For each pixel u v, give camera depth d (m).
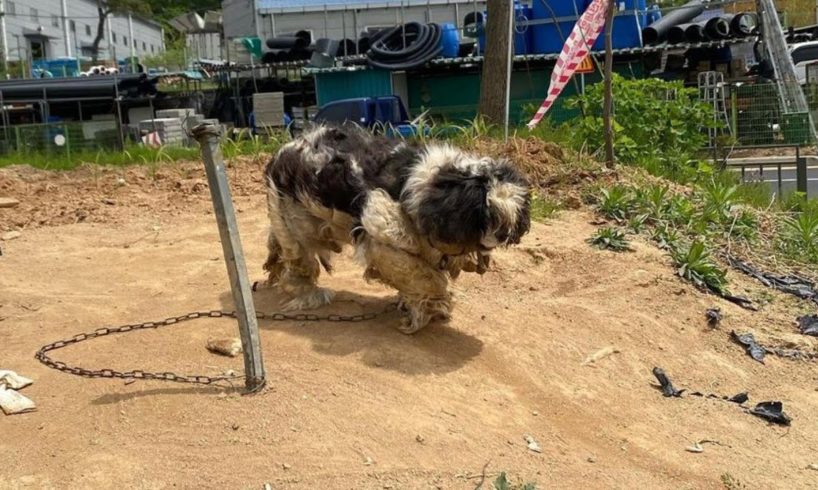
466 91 8.20
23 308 2.27
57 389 1.73
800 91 6.93
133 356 1.88
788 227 3.26
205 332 2.01
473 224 1.75
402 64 7.82
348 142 2.01
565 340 2.12
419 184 1.81
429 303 1.98
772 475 1.68
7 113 8.58
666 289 2.47
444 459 1.54
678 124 4.12
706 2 8.15
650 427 1.81
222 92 9.48
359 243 1.92
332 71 8.03
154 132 6.79
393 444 1.56
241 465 1.46
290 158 2.03
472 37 8.35
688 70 7.85
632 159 3.89
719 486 1.61
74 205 3.48
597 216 3.08
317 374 1.78
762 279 2.73
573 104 4.24
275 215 2.10
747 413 1.93
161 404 1.64
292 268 2.17
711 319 2.35
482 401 1.78
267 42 9.22
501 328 2.12
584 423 1.79
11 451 1.51
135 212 3.35
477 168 1.80
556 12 7.34
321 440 1.54
